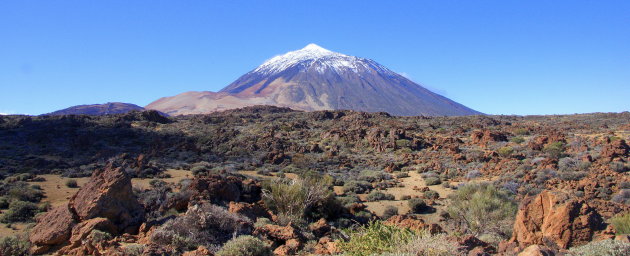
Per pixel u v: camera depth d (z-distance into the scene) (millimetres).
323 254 12469
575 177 34375
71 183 32062
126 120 85750
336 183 38562
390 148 60594
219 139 66000
